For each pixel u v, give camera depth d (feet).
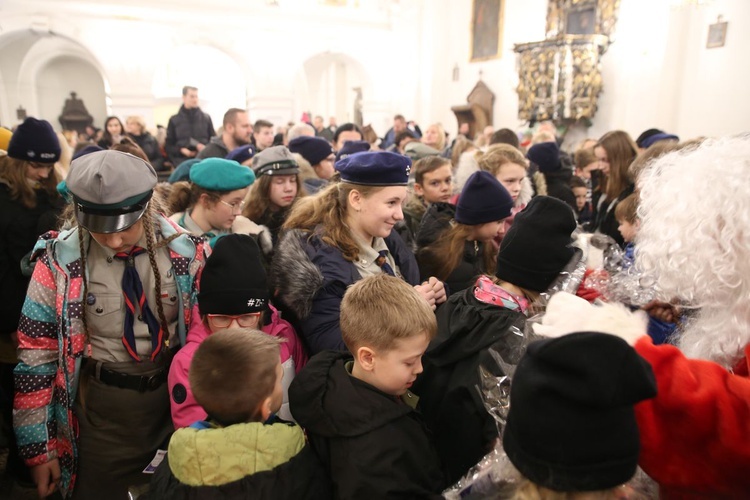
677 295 2.96
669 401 2.36
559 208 4.26
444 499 3.36
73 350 4.66
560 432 2.19
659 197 3.06
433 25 40.52
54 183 7.98
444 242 6.78
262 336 3.82
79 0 32.14
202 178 6.42
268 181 7.91
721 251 2.69
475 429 3.89
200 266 5.11
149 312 4.88
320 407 3.66
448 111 41.81
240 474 3.35
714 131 23.56
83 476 4.91
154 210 5.03
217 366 3.55
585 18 29.91
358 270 5.34
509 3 35.45
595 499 2.24
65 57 46.60
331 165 11.47
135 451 4.91
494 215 6.38
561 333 2.67
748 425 2.22
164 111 53.88
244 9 36.17
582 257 4.56
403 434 3.58
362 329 3.73
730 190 2.64
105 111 49.01
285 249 5.27
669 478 2.45
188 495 3.28
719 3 22.88
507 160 8.22
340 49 39.60
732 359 2.78
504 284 4.48
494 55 37.14
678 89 24.88
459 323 4.18
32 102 45.42
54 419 4.86
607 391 2.09
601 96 29.60
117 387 4.81
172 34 34.60
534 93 30.42
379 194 5.15
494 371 3.79
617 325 2.63
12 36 32.27
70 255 4.63
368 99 41.88
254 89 37.52
